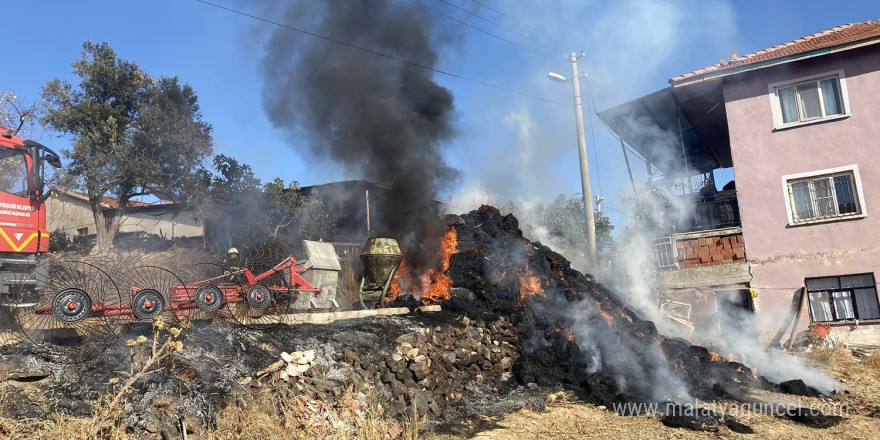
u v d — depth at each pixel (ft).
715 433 23.39
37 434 15.90
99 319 22.65
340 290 41.57
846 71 52.49
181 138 79.51
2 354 20.27
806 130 53.47
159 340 21.99
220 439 17.81
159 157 80.18
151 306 23.07
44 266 24.81
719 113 64.49
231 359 22.39
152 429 17.48
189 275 27.45
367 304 37.42
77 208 99.35
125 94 83.41
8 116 75.72
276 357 23.47
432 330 30.68
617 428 23.45
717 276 55.47
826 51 51.65
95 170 74.95
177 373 20.12
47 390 18.35
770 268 53.52
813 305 52.06
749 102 55.77
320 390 22.11
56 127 79.56
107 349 21.15
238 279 27.45
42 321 22.79
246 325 25.79
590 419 24.67
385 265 33.73
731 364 37.09
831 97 53.42
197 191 75.20
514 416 24.49
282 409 20.08
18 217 28.37
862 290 50.47
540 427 23.21
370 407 22.00
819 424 25.26
